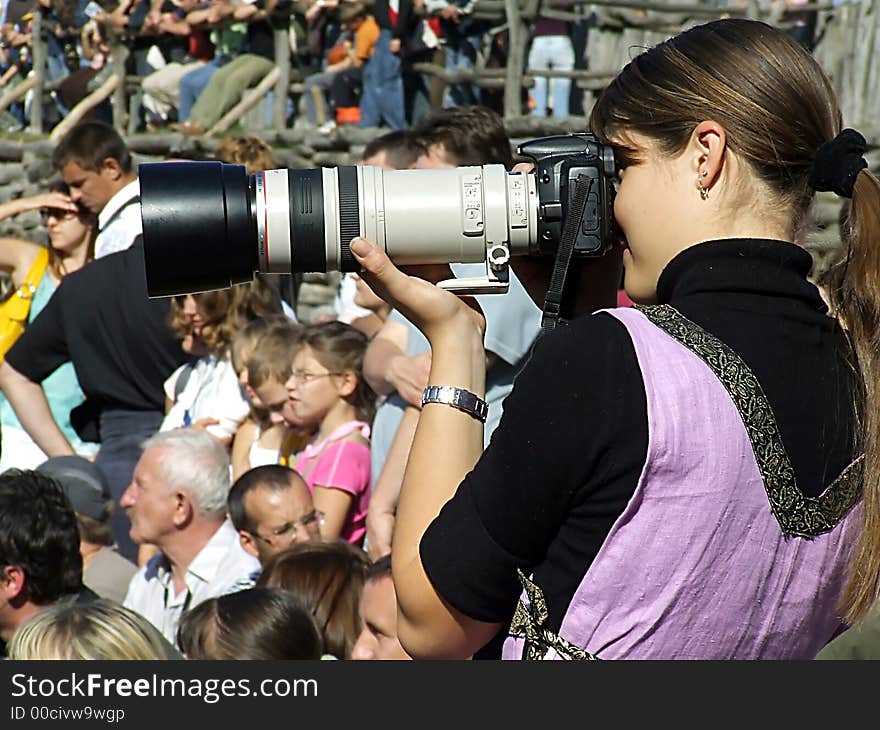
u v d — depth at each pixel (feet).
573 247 18.49
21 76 148.66
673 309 16.46
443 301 18.31
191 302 50.16
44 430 53.16
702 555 15.65
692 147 16.93
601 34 108.78
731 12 105.50
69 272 59.36
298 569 35.22
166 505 41.96
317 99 116.67
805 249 17.49
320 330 47.11
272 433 51.03
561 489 15.88
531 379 16.07
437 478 17.25
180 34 124.88
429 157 40.16
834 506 16.34
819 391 16.33
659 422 15.55
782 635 16.46
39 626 25.93
